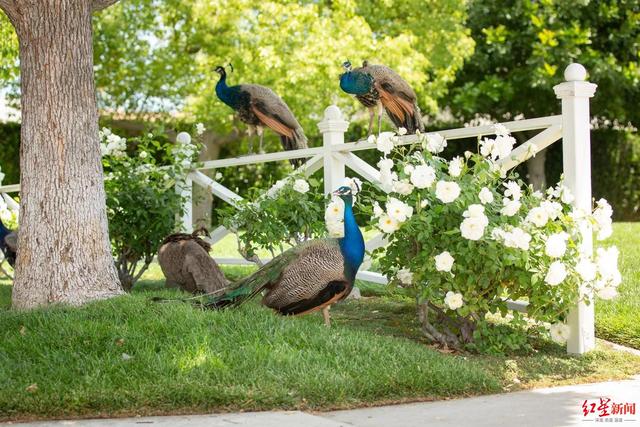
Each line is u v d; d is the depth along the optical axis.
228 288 7.10
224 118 17.73
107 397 5.13
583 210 6.56
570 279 6.39
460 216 6.57
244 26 17.77
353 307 8.68
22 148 7.61
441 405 5.33
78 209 7.51
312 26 17.00
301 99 17.27
